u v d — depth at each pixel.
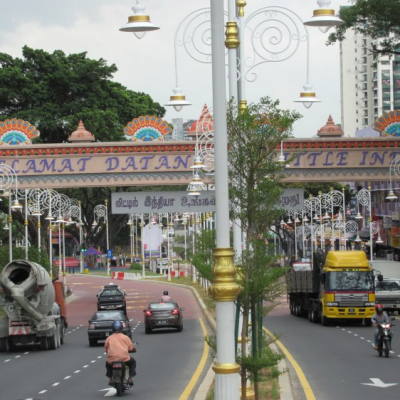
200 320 58.78
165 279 114.38
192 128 52.16
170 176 51.91
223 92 14.48
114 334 24.98
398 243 95.75
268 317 58.81
